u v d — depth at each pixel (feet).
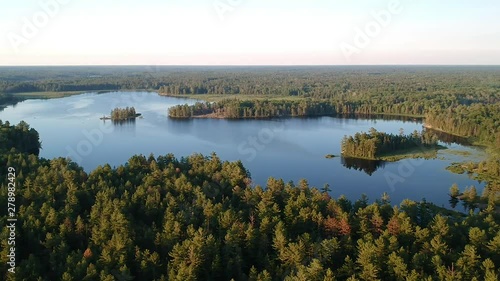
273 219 255.09
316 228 261.44
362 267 211.00
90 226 250.98
